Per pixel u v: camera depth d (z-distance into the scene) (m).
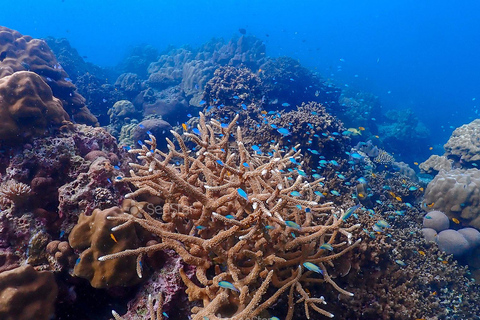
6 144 1.35
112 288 1.06
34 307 0.96
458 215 2.23
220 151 1.20
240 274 0.91
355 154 2.23
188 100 4.77
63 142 1.40
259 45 6.14
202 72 5.10
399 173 3.08
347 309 1.25
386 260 1.46
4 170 1.37
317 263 1.05
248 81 3.61
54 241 1.08
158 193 1.04
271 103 3.81
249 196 0.97
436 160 3.48
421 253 1.77
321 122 2.38
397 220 2.15
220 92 3.29
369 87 13.56
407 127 5.93
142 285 1.04
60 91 2.49
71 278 1.08
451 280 1.75
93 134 1.61
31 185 1.25
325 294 1.25
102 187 1.19
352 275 1.33
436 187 2.38
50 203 1.30
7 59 2.32
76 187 1.19
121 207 1.16
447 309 1.57
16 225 1.13
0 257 1.08
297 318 1.14
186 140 3.06
